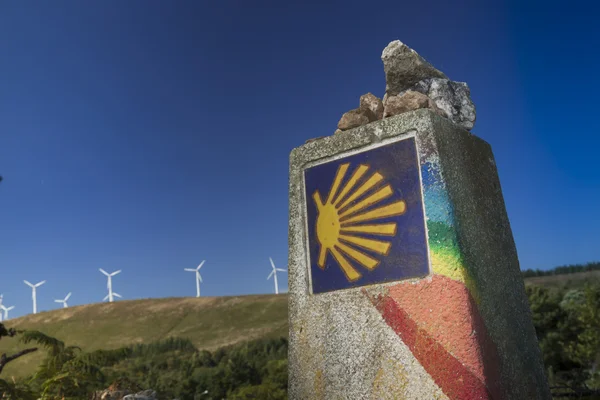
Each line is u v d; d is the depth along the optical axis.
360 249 3.50
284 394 13.45
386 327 3.24
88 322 84.12
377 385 3.19
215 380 27.23
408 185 3.40
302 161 3.94
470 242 3.28
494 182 3.93
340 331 3.43
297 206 3.89
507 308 3.44
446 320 3.05
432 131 3.40
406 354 3.13
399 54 4.07
